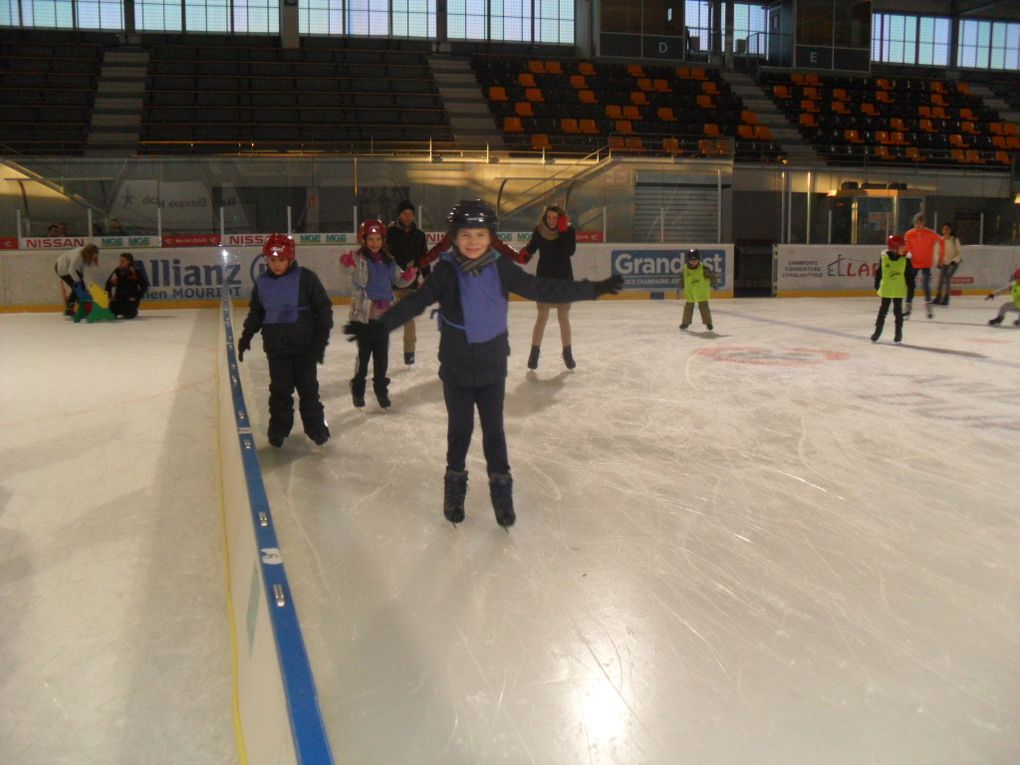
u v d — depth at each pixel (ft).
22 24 82.79
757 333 38.68
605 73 91.97
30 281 50.49
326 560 11.91
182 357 31.40
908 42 102.99
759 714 8.21
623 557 12.03
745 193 79.66
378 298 20.75
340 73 85.56
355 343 34.96
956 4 102.68
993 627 9.98
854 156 81.71
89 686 8.93
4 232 55.11
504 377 12.85
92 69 80.48
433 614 10.26
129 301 45.50
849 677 8.87
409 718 8.11
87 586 11.36
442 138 80.02
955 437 18.85
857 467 16.56
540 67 90.94
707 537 12.82
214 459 17.49
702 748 7.68
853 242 76.84
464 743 7.75
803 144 88.07
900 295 34.47
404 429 19.53
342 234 56.18
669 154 68.49
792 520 13.56
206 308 53.21
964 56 104.83
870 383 25.46
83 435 19.42
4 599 10.96
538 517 13.69
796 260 63.00
